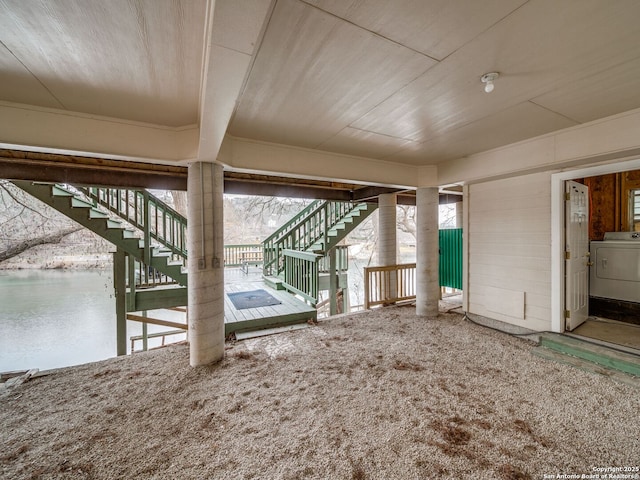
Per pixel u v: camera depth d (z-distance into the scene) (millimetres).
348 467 1657
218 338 3105
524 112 2584
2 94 2152
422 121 2756
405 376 2719
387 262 5844
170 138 2855
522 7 1316
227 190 4828
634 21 1421
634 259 3873
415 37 1538
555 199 3436
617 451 1749
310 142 3395
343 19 1384
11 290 9953
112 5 1267
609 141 2693
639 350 2906
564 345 3143
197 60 1726
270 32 1476
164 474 1634
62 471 1664
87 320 8555
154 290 5039
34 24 1380
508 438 1871
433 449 1783
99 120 2564
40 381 2727
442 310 5207
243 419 2115
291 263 5883
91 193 4809
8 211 8164
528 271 3730
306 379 2693
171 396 2439
